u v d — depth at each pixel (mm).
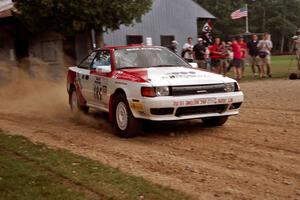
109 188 5277
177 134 8383
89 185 5395
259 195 5062
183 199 4887
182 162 6449
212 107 8039
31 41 22688
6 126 9797
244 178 5648
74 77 10547
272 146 7102
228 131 8398
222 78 8250
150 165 6336
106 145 7699
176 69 8555
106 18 17562
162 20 25875
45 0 16750
